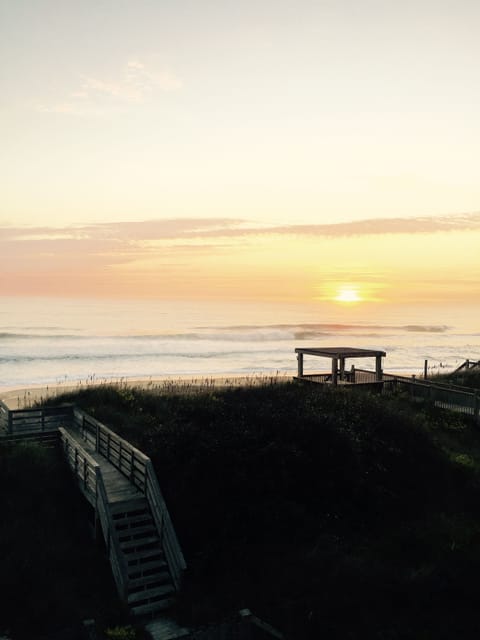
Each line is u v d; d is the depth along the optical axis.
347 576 13.41
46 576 13.11
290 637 12.00
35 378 51.38
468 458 20.48
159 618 12.31
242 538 14.30
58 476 17.02
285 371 57.62
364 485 16.78
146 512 14.59
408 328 118.62
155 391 27.73
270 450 16.38
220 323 123.62
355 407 21.81
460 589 13.52
